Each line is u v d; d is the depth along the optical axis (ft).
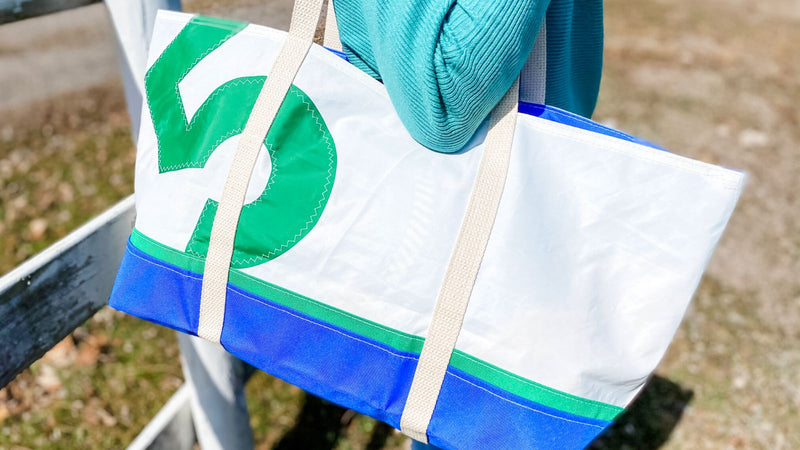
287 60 3.68
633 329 3.50
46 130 13.15
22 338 3.93
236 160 3.76
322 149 3.72
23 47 15.96
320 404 8.18
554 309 3.54
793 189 12.98
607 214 3.42
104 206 11.25
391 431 7.94
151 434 5.68
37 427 7.58
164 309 4.17
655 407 8.41
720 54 18.83
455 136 3.20
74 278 4.25
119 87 14.75
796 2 24.09
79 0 4.29
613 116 15.05
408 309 3.72
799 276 10.80
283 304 3.92
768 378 8.91
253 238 3.85
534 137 3.45
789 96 16.58
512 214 3.51
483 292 3.58
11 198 11.28
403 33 2.79
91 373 8.28
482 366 3.67
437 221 3.60
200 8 5.74
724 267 10.93
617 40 19.39
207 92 3.96
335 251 3.76
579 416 3.66
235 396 5.85
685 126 14.90
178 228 4.03
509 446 3.70
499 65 2.79
